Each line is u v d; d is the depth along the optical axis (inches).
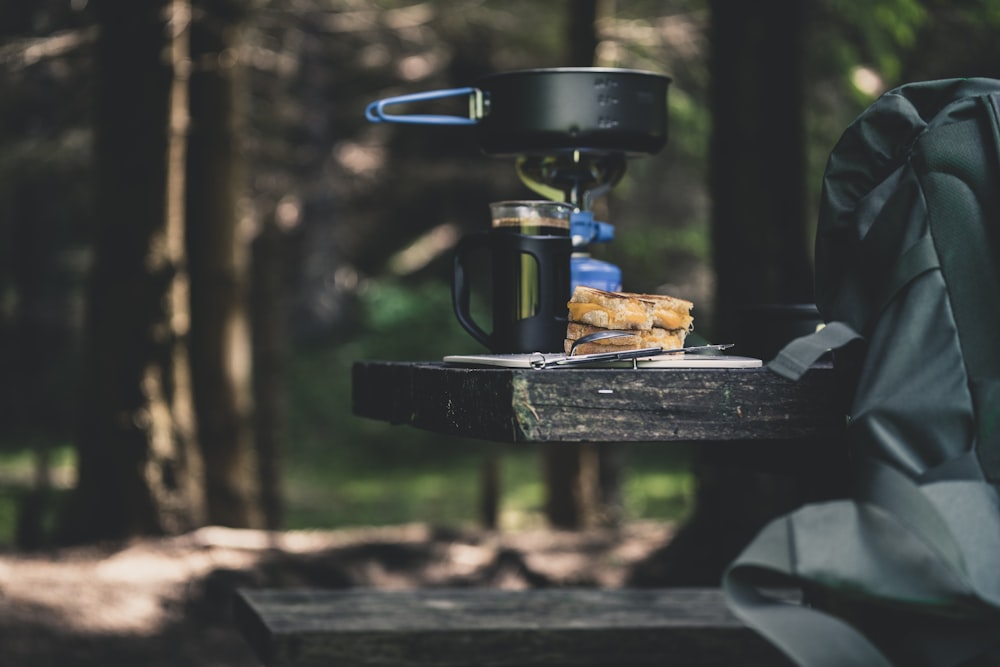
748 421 78.5
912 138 79.5
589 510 423.2
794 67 295.1
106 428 319.0
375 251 916.6
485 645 107.4
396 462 767.7
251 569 276.7
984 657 71.1
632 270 592.1
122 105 323.9
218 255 370.6
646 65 483.2
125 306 321.7
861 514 68.5
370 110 102.0
